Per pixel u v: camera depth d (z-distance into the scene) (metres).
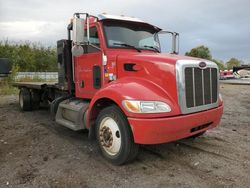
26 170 4.23
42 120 7.89
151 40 5.90
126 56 4.77
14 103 11.43
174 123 3.98
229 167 4.25
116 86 4.41
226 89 17.72
